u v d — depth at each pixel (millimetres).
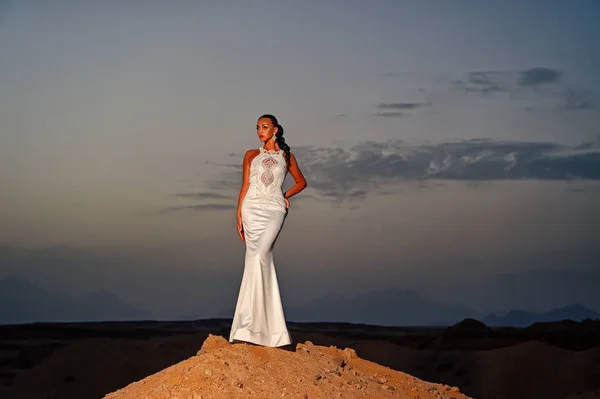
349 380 7398
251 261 7598
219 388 6637
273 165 7711
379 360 21750
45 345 29250
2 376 20969
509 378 18594
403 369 21062
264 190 7664
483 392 18500
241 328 7473
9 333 34406
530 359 19125
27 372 18625
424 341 30359
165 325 42000
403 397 7398
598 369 17891
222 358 7129
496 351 20406
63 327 37281
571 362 18391
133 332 35969
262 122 7809
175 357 18266
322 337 23266
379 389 7422
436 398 7812
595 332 30938
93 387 17125
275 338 7559
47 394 16891
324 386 7027
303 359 7566
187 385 6703
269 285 7609
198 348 18797
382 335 35875
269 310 7594
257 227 7602
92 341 19953
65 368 18078
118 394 7188
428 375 20375
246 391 6664
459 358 20797
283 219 7676
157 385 6902
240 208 7793
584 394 14062
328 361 7816
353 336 34750
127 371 17703
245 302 7562
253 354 7305
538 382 18250
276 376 7016
